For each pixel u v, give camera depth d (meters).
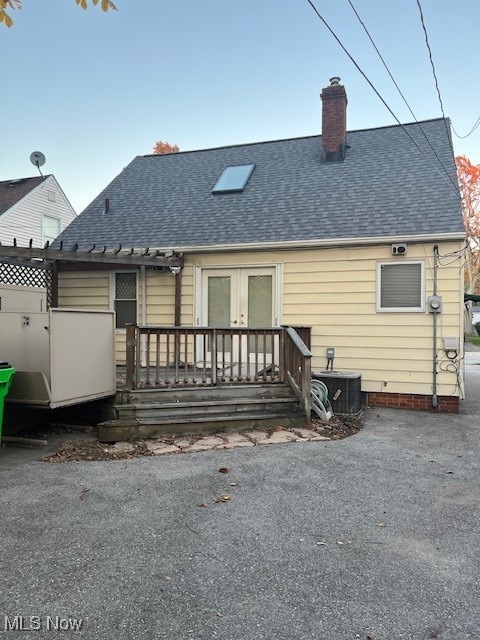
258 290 8.62
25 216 18.88
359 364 7.94
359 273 7.94
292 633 2.12
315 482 4.15
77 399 5.41
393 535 3.13
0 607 2.30
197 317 8.86
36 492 3.88
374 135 10.54
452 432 6.10
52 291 8.99
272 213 8.97
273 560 2.79
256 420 6.01
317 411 6.56
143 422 5.57
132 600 2.36
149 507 3.57
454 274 7.41
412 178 8.80
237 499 3.74
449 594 2.44
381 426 6.41
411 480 4.24
